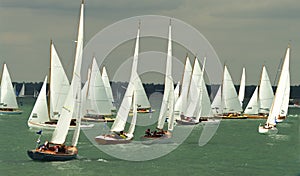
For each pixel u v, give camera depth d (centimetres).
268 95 19238
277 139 12700
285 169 8050
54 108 13162
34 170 7325
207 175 7394
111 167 7719
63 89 13175
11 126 14712
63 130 8319
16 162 7919
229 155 9481
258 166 8288
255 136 13362
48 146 8038
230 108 19238
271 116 14362
